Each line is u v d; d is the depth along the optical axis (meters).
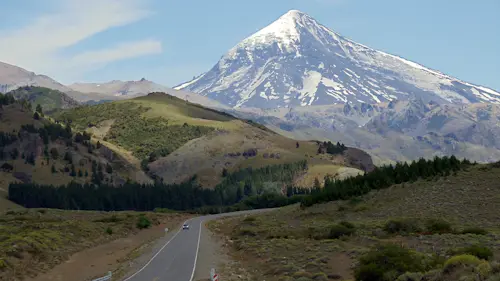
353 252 38.44
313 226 62.88
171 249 53.56
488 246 35.53
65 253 47.78
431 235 45.12
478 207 59.59
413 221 51.12
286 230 62.03
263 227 71.19
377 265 28.62
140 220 85.50
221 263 41.97
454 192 66.62
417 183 75.06
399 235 48.28
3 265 36.28
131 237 70.62
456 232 46.50
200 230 81.38
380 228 52.25
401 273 27.58
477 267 21.77
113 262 45.47
